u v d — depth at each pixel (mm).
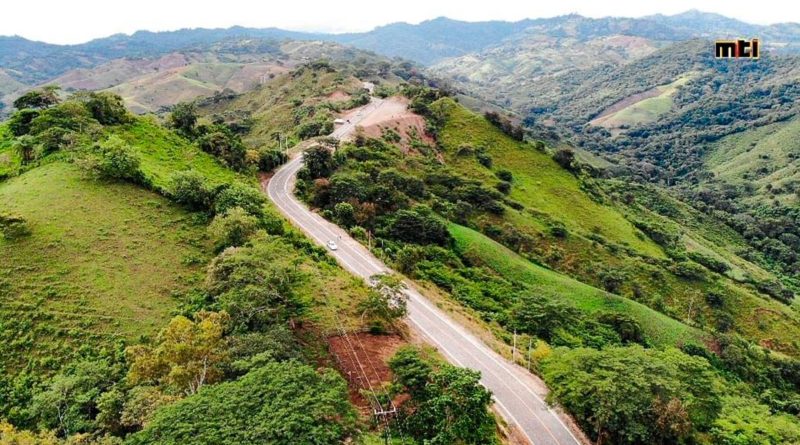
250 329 45250
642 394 40219
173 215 64688
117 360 45031
